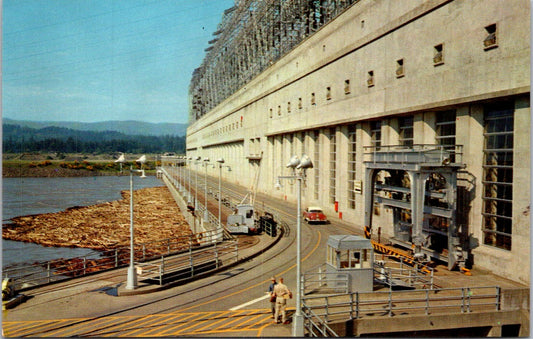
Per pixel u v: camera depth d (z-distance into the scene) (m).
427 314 17.73
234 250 30.45
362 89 39.84
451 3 26.97
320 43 50.53
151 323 17.92
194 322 18.03
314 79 52.81
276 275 26.08
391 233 35.41
